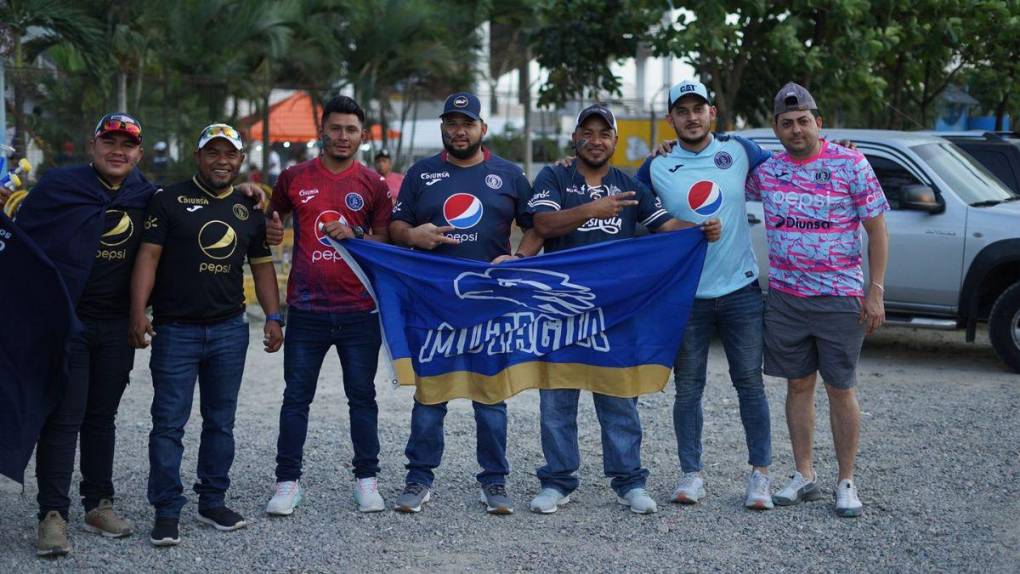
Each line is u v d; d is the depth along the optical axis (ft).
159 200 18.06
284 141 87.15
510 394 19.61
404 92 88.43
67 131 49.93
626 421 19.72
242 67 67.00
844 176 19.15
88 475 18.48
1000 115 57.88
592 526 18.89
